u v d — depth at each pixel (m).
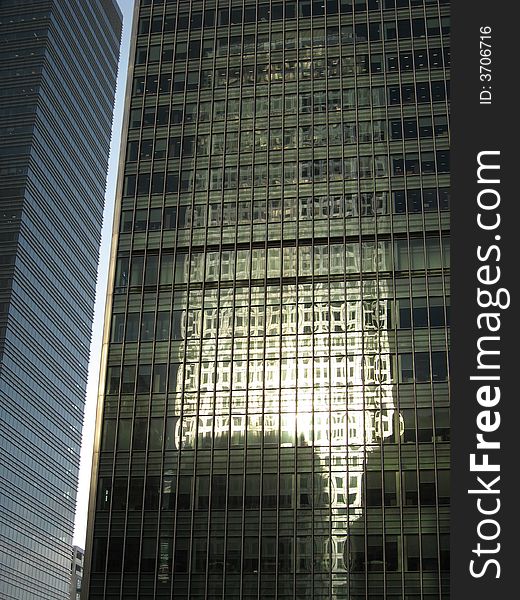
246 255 77.88
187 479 69.94
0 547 168.75
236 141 83.00
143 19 91.12
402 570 63.72
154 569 67.12
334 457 68.56
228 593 65.31
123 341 76.25
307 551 65.69
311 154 80.88
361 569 64.31
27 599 182.75
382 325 72.62
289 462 69.06
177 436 71.69
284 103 83.81
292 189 79.75
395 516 65.56
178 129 84.62
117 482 70.75
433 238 75.12
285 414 70.88
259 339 74.31
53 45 193.25
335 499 67.00
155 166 83.31
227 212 80.00
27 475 181.75
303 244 77.25
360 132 80.81
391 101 81.62
